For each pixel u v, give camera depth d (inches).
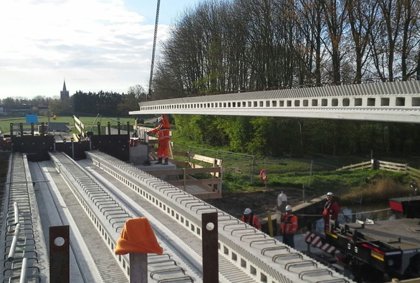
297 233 696.4
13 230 362.6
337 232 591.2
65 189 698.2
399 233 558.6
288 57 1711.4
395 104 483.8
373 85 512.7
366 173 1217.4
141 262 190.1
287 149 1550.2
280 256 312.5
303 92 657.0
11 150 1147.3
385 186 1051.3
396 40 1349.7
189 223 464.1
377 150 1637.6
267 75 1777.8
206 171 941.8
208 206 478.0
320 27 1472.7
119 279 331.0
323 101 617.0
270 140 1536.7
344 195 1000.9
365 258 522.0
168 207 535.8
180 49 2341.3
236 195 968.9
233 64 1987.0
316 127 1589.6
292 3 1544.0
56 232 182.1
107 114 4480.8
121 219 415.5
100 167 985.5
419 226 591.8
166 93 2469.2
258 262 312.0
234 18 1962.4
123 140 1226.0
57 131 2005.4
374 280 531.8
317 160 1481.3
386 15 1332.4
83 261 374.0
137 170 776.3
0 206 502.9
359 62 1374.3
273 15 1723.7
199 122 1904.5
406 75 1301.7
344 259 571.5
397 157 1557.6
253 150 1558.8
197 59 2306.8
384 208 949.8
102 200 498.6
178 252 395.5
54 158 1007.0
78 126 1593.3
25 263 263.1
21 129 1175.6
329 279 271.0
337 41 1384.1
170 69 2448.3
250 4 1827.0
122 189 724.7
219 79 2038.6
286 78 1728.6
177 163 1174.3
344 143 1614.2
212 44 2053.4
